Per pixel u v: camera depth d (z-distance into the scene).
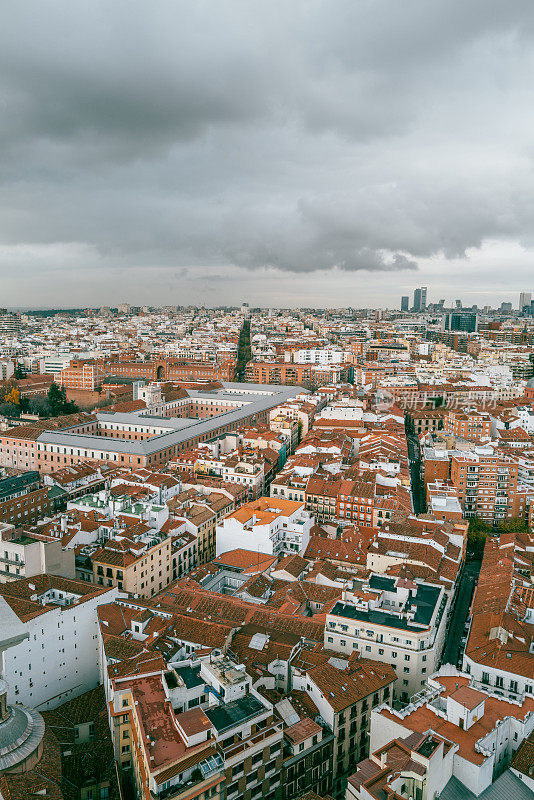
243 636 141.50
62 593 151.38
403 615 142.38
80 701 132.62
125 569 169.50
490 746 100.00
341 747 120.12
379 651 138.12
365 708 123.62
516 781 98.25
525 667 125.25
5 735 109.38
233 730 100.12
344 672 127.56
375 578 160.62
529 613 147.00
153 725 100.62
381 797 89.00
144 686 112.75
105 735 119.69
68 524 190.50
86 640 146.38
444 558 181.00
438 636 144.62
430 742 95.12
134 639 139.38
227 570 191.62
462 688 107.56
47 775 103.19
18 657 130.62
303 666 131.88
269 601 166.88
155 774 89.62
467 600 195.00
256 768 102.75
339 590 166.25
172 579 195.75
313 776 114.19
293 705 121.31
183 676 115.94
